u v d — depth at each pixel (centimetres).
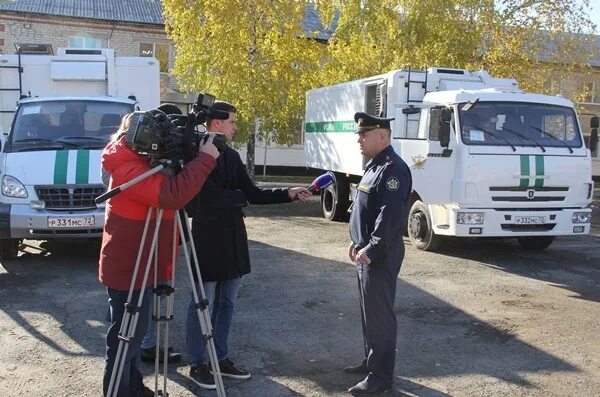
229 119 428
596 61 2655
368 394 432
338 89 1316
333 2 1936
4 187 760
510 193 872
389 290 429
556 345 547
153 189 331
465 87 1064
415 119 1002
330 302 667
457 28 1833
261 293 698
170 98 2408
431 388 447
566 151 893
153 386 436
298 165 2641
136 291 346
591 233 1247
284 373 470
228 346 525
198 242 423
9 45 2342
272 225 1246
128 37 2473
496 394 440
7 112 1009
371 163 439
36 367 470
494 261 913
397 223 416
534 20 1883
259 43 1727
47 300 646
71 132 852
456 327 593
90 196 761
